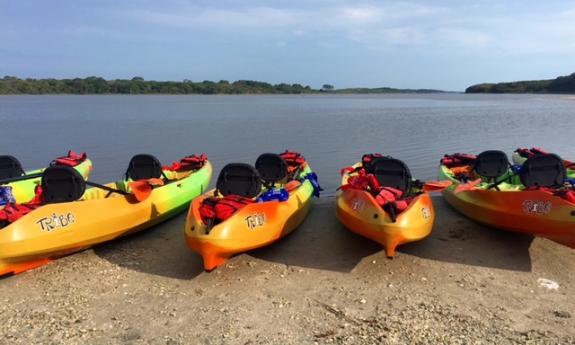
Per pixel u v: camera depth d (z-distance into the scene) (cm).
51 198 414
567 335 279
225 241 350
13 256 345
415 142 1339
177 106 3772
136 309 318
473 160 615
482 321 296
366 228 379
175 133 1608
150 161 544
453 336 279
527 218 384
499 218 412
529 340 274
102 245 436
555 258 393
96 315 310
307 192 508
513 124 1909
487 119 2203
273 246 429
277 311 313
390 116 2484
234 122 2078
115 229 420
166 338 282
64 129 1750
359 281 357
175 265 391
